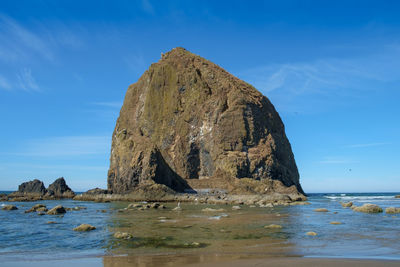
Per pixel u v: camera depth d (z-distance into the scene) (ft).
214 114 371.35
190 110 394.32
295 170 400.47
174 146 387.55
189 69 421.59
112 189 346.74
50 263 48.67
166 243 63.36
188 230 81.35
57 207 142.51
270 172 339.16
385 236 69.97
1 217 124.16
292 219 107.96
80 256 53.36
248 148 351.87
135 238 69.72
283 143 393.91
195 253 53.88
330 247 57.93
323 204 217.36
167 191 281.74
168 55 475.72
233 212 143.23
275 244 61.26
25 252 57.62
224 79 399.44
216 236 71.41
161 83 435.94
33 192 367.66
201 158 374.43
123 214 134.51
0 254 56.13
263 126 371.76
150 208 173.88
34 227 92.17
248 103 369.71
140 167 304.71
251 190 306.96
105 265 46.73
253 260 47.62
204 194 303.48
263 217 116.16
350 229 81.35
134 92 488.02
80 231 82.58
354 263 44.75
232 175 326.44
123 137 368.68
